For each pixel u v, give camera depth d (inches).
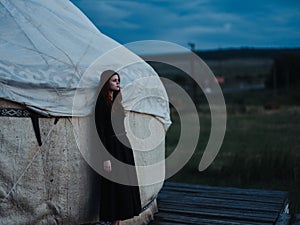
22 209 124.0
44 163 126.3
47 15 153.3
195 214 173.3
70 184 132.0
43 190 126.8
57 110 126.1
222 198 197.9
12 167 121.1
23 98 121.4
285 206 193.3
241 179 269.4
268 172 273.0
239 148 371.6
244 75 2311.8
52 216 130.4
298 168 273.1
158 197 201.6
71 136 130.6
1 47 130.1
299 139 420.5
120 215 133.9
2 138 119.7
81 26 160.4
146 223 164.4
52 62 132.3
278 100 1046.4
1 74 119.7
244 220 164.4
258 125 561.0
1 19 142.7
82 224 139.3
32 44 136.1
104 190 135.1
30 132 123.4
